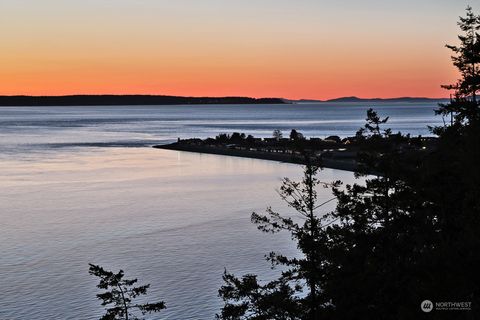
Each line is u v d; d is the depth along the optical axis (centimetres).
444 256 1783
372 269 2241
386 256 2323
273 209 8500
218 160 16950
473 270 1689
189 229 7156
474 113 2933
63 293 4744
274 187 11175
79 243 6444
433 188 2497
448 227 2348
